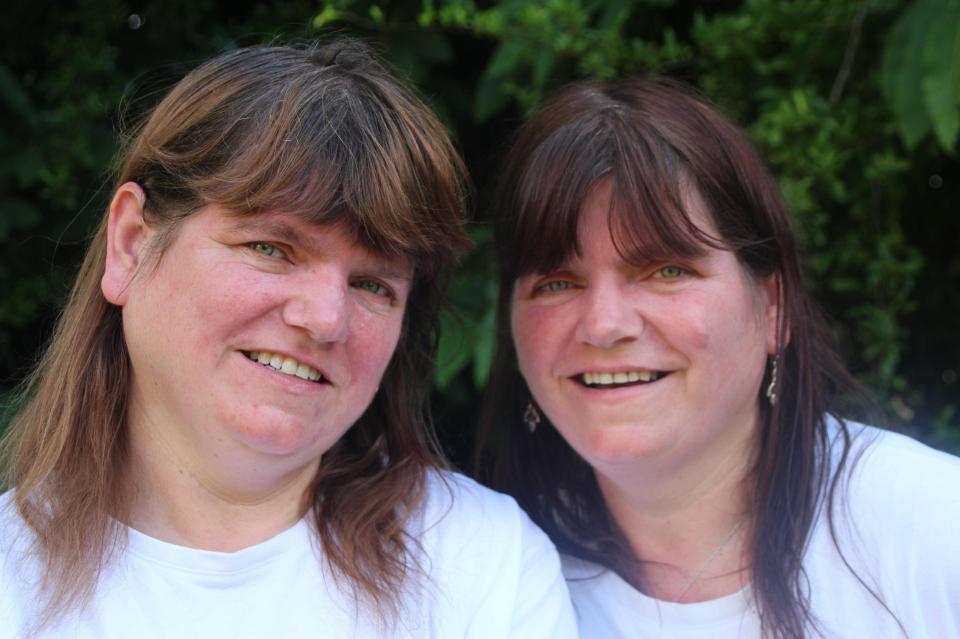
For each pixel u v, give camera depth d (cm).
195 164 201
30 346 416
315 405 202
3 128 394
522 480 282
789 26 361
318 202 193
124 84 412
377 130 204
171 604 202
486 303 354
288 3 421
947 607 219
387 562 213
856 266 381
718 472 246
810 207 349
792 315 249
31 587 203
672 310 225
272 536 214
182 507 212
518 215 237
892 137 364
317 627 204
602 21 375
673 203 222
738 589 245
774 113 354
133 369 218
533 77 381
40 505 212
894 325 371
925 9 308
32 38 420
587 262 229
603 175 223
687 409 231
